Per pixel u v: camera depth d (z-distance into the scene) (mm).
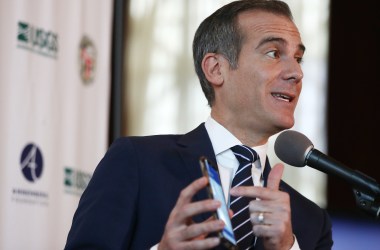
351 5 9750
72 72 6844
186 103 9312
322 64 9727
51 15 6672
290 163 4254
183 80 9328
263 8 4902
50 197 6520
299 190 9320
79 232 4250
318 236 4750
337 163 4105
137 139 4668
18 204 6258
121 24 8578
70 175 6742
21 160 6312
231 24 4875
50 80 6613
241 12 4906
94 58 7098
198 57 5016
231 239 3566
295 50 4781
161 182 4441
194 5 9359
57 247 6535
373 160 9688
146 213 4379
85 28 7035
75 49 6887
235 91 4738
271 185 3910
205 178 3576
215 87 4887
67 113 6777
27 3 6492
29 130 6406
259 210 3818
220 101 4824
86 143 6969
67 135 6762
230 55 4812
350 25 9734
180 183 4477
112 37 8555
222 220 3539
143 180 4445
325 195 9289
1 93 6270
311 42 9734
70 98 6809
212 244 3516
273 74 4652
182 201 3600
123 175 4449
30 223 6324
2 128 6242
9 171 6230
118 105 8602
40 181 6441
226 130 4730
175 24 9375
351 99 9695
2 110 6262
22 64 6406
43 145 6496
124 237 4277
